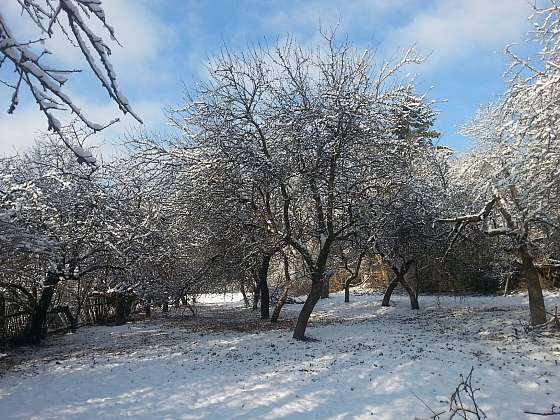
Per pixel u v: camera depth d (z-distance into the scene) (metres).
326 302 29.11
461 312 20.88
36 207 13.52
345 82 14.77
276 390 9.52
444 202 17.33
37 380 10.89
